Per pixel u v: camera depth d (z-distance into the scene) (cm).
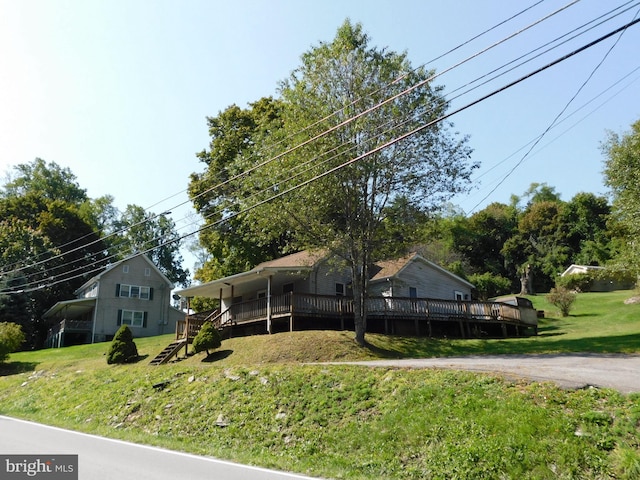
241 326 2802
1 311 4334
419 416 996
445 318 2750
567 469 739
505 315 2859
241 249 3981
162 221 6950
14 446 1059
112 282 4431
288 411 1236
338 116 2041
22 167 6556
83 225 5672
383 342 2280
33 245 4966
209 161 4106
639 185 2044
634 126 2205
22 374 2609
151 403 1543
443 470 824
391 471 873
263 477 773
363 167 2014
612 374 1066
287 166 2069
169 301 4741
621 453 732
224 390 1454
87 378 2055
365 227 2161
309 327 2641
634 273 2256
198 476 767
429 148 2094
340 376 1326
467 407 970
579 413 848
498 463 791
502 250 6550
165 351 2439
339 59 2088
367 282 2383
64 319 4234
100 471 798
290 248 2416
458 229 6775
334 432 1080
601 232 5744
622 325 2780
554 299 3556
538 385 982
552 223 6288
